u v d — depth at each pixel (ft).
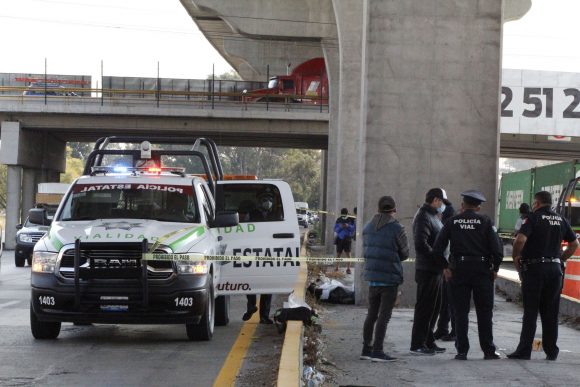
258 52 277.85
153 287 41.50
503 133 186.91
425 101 63.46
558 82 184.03
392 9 63.46
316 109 202.80
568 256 40.78
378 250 39.09
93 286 41.42
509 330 51.78
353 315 57.93
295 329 39.45
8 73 240.73
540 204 40.24
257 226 49.73
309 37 191.62
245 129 205.16
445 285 46.37
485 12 63.16
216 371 36.14
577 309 57.77
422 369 37.06
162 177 48.03
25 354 39.78
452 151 63.26
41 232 111.65
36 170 226.17
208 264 43.55
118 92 207.82
